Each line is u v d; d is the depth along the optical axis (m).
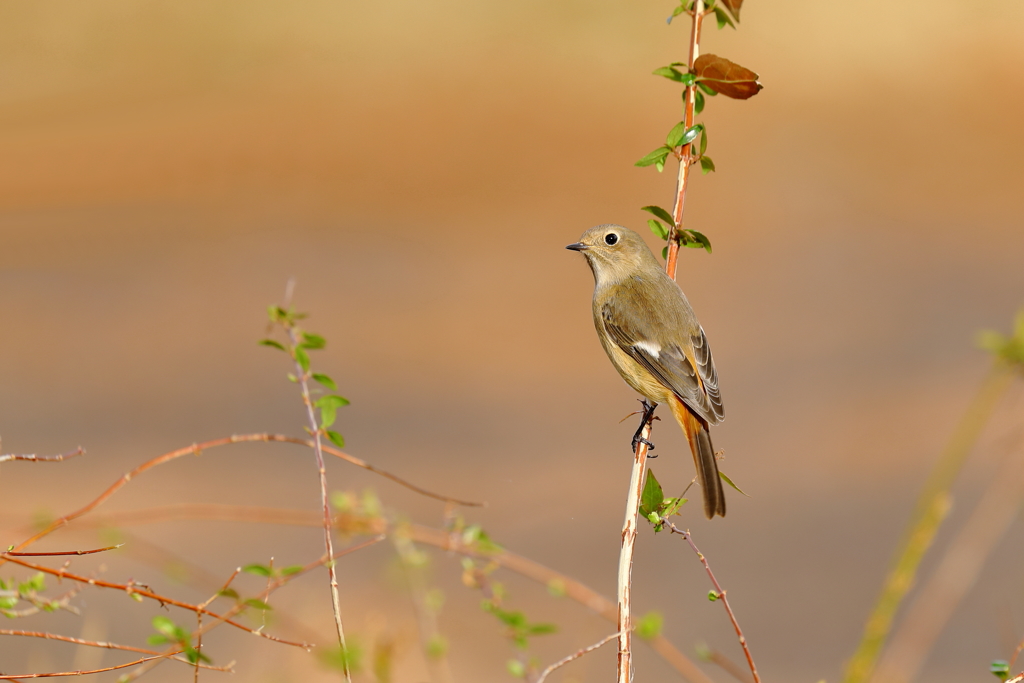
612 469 13.16
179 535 11.48
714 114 32.94
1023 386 9.07
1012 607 9.62
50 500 12.34
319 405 4.99
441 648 6.22
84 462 13.61
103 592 9.81
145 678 8.38
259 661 8.12
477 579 5.89
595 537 11.30
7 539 5.42
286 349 5.02
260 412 15.34
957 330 17.70
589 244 7.68
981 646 9.20
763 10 39.06
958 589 6.53
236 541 11.28
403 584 6.45
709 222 25.05
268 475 13.19
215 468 13.39
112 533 5.50
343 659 4.83
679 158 5.89
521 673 5.68
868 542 11.20
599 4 39.97
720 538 11.35
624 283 7.55
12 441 14.26
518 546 11.10
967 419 5.67
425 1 42.03
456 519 6.08
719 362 16.92
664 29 38.97
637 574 10.70
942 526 11.40
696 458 7.03
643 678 8.83
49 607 4.50
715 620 9.85
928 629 6.51
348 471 13.27
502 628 6.54
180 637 4.66
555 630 5.77
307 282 21.55
